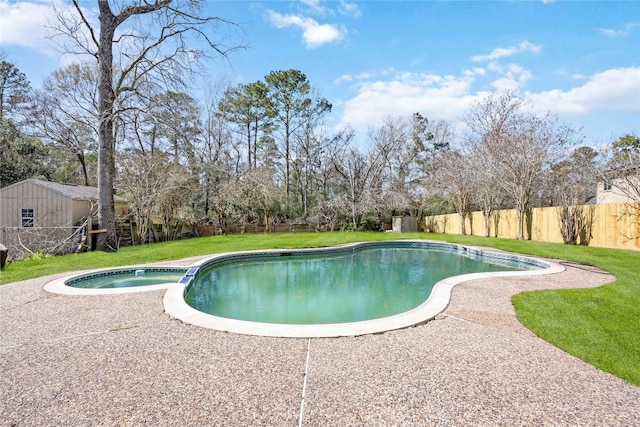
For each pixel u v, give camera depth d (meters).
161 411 2.38
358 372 2.97
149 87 12.62
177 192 17.30
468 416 2.34
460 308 4.91
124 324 4.25
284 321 5.48
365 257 12.81
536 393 2.64
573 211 12.86
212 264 9.81
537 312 4.68
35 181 13.06
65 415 2.32
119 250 12.35
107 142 12.16
